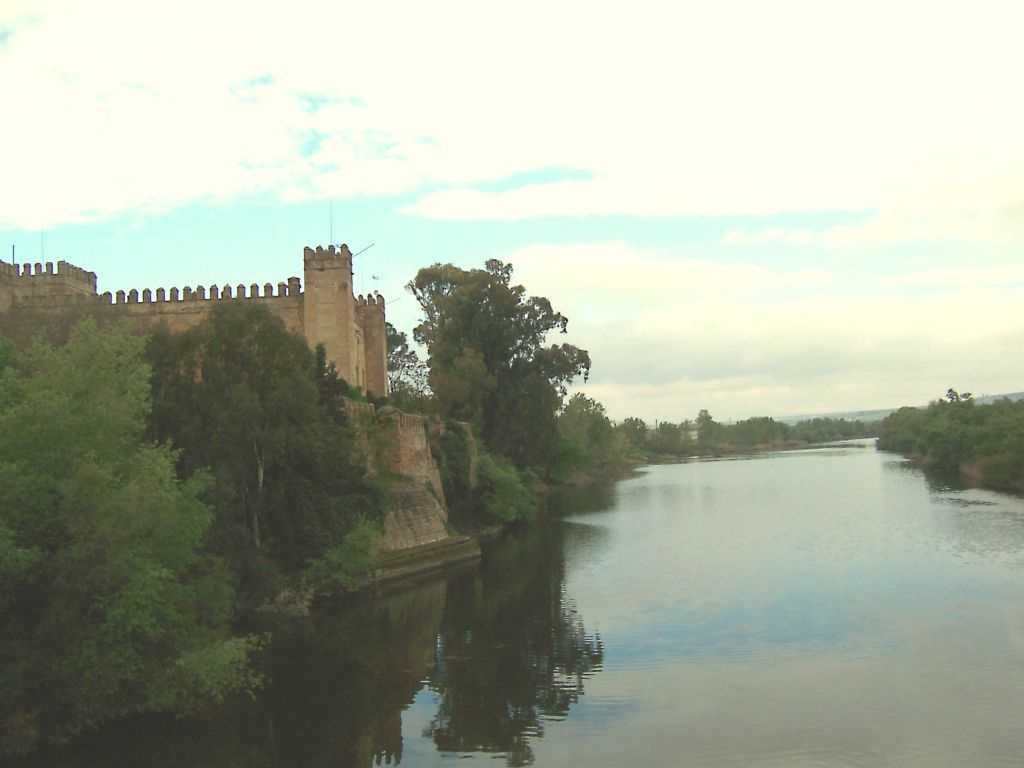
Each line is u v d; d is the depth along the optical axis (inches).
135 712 1093.8
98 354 1180.5
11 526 1003.9
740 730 1086.4
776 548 2449.6
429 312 4276.6
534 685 1291.8
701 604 1769.2
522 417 3826.3
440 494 2847.0
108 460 1114.7
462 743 1082.7
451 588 2032.5
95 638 1001.5
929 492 3912.4
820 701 1176.8
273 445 1619.1
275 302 2874.0
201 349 1628.9
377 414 2437.3
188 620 1160.8
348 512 2030.0
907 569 2048.5
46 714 997.2
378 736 1104.8
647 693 1237.7
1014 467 3959.2
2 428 1046.4
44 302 2694.4
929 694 1190.9
